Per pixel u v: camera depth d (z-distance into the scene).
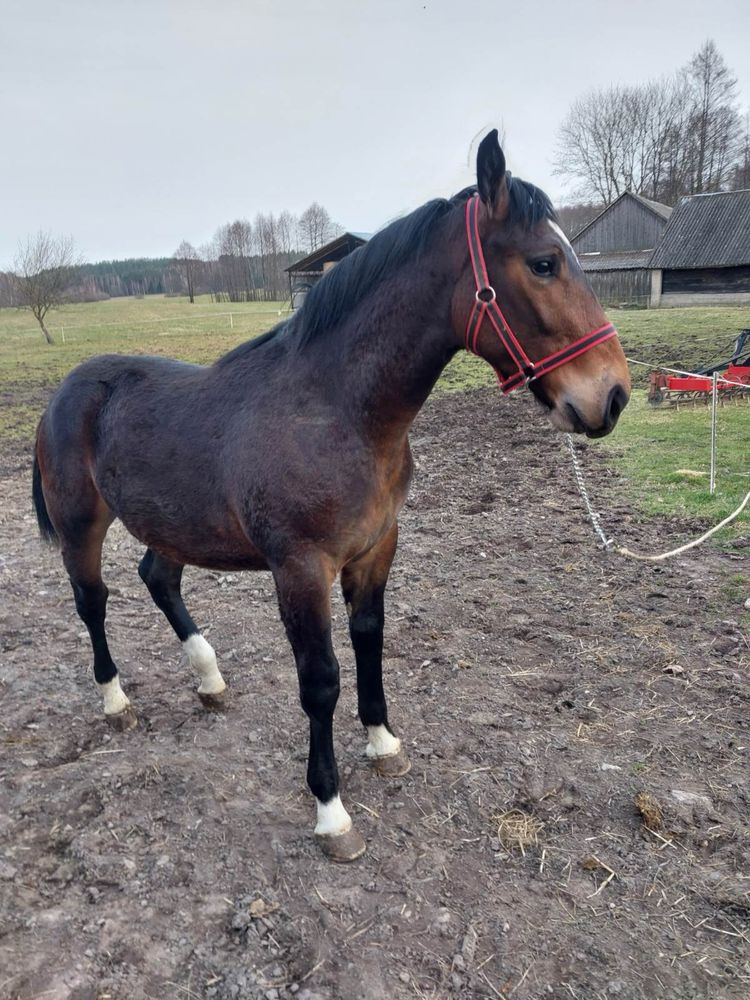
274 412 2.36
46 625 4.33
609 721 3.15
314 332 2.36
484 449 8.41
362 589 2.68
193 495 2.58
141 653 3.96
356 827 2.58
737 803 2.63
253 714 3.31
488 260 2.04
